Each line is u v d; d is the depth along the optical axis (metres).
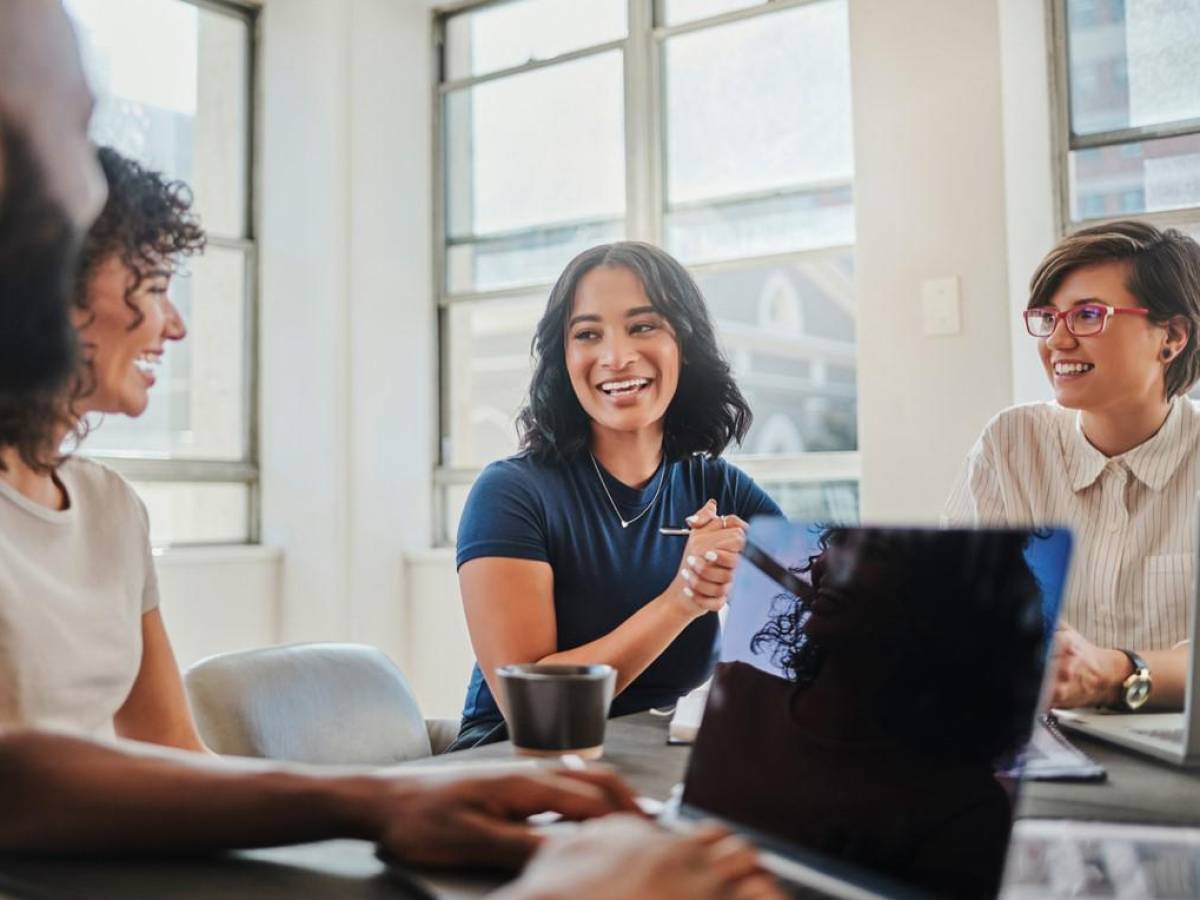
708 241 3.30
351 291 3.51
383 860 0.57
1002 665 0.56
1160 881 0.56
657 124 3.38
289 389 3.57
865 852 0.56
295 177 3.58
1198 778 0.82
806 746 0.62
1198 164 2.47
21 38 0.29
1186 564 1.44
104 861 0.58
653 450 1.55
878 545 0.64
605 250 1.53
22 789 0.58
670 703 1.38
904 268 2.57
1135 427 1.53
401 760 1.38
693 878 0.39
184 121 3.51
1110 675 1.03
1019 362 2.45
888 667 0.60
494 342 3.71
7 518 0.92
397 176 3.68
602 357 1.46
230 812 0.58
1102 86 2.56
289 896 0.53
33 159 0.30
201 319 3.53
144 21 3.40
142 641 1.06
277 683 1.29
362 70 3.57
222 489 3.57
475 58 3.79
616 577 1.43
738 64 3.25
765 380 3.17
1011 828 0.52
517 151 3.69
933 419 2.53
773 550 0.71
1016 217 2.50
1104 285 1.50
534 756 0.88
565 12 3.59
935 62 2.56
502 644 1.33
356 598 3.47
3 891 0.56
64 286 0.32
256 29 3.69
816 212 3.10
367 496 3.53
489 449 3.71
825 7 3.09
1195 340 1.51
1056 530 0.58
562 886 0.38
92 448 3.24
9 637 0.89
